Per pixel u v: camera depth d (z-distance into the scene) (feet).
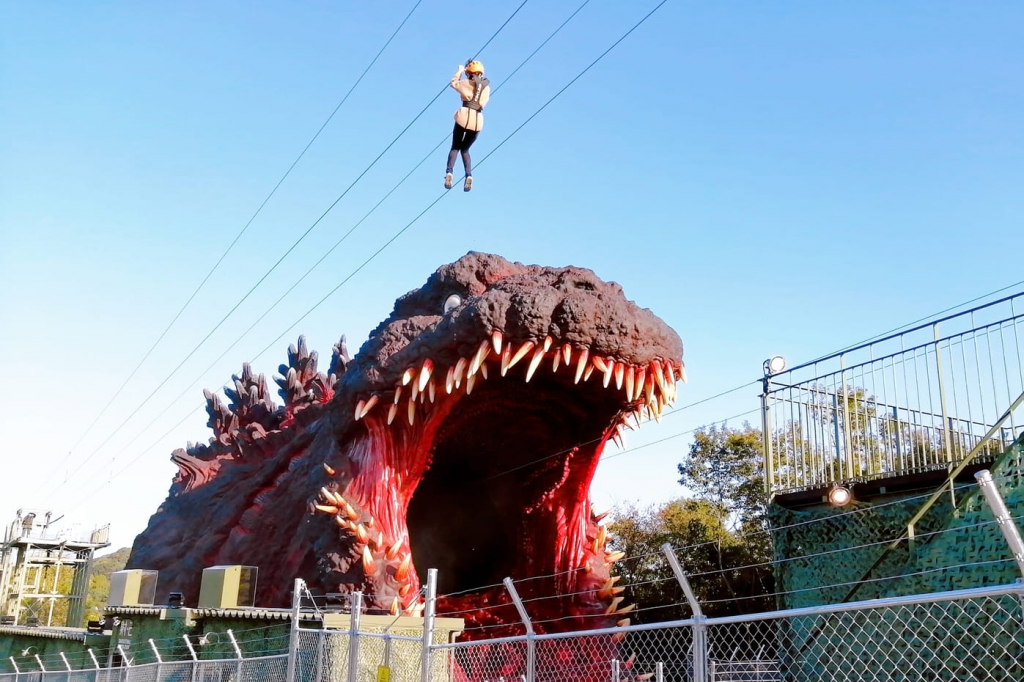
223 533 38.17
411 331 30.22
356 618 24.39
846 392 35.24
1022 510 24.20
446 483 36.47
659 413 28.66
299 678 26.63
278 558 32.71
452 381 27.43
